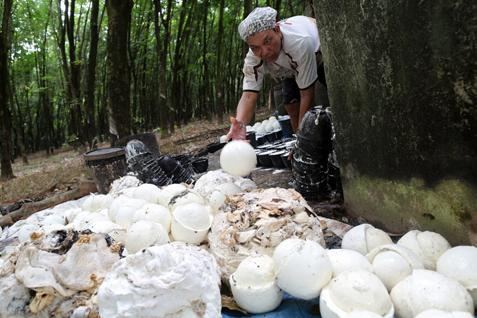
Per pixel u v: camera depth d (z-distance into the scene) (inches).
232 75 949.8
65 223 119.3
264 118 569.0
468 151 73.9
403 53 83.9
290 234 83.4
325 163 142.1
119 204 102.7
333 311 63.9
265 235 82.7
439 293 62.6
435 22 73.3
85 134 553.3
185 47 748.0
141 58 799.1
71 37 500.4
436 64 75.8
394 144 94.6
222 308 78.7
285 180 179.9
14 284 71.7
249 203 91.6
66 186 273.4
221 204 100.1
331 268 71.4
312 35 157.2
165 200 103.4
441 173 81.5
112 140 343.6
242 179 116.0
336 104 119.5
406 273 70.6
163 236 83.3
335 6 107.5
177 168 176.7
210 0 692.1
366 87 101.0
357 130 110.3
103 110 777.6
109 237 82.6
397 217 100.0
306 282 68.8
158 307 60.1
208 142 420.2
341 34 107.3
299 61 153.0
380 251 76.3
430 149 83.0
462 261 69.1
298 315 74.0
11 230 124.6
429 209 87.6
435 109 79.1
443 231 85.0
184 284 61.1
